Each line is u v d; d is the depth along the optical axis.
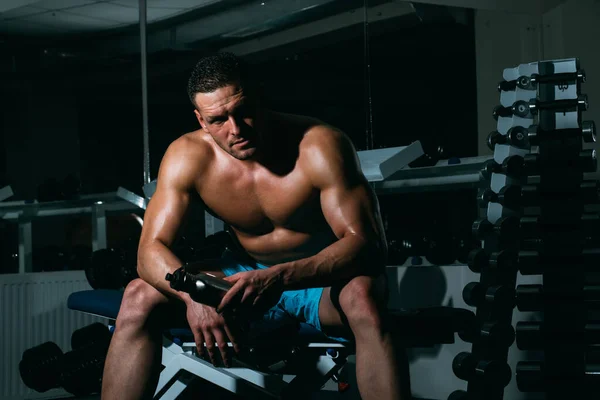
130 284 1.68
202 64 1.54
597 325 2.14
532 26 4.17
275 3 4.12
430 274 2.81
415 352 2.93
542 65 2.38
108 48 4.20
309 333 1.74
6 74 4.20
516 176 2.39
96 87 4.20
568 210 2.19
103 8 4.20
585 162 2.20
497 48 4.11
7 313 3.52
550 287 2.17
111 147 4.17
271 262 1.82
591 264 2.14
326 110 4.04
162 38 4.18
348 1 4.04
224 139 1.56
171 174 1.74
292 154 1.70
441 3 4.02
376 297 1.52
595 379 2.11
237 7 4.16
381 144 3.98
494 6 4.09
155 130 4.14
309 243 1.76
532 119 2.44
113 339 1.63
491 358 2.15
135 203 3.77
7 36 4.17
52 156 4.18
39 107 4.18
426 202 3.87
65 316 3.67
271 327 1.75
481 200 2.59
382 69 4.01
